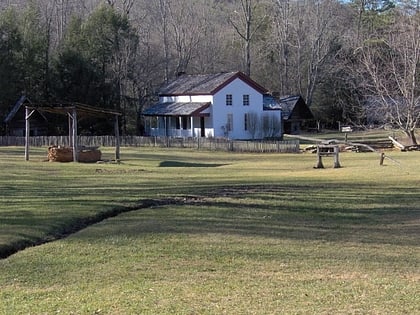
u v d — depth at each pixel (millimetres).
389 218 15062
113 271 9586
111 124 63719
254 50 79625
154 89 69750
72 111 35969
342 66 67938
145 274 9367
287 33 77625
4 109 59562
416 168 28203
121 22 64062
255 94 60438
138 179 25078
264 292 8227
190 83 62250
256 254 10797
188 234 12711
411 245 11773
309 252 11000
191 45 74375
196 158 40594
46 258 10570
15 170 28391
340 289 8359
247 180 24297
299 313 7211
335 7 81688
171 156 42125
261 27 79188
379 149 44719
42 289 8539
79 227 14039
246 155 44250
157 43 77250
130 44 65000
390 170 27438
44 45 61688
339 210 16234
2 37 59438
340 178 24594
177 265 9969
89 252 11008
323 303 7645
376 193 19531
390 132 60562
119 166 32219
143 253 10859
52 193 19516
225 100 58906
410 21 53312
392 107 50531
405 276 9180
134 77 66625
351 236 12711
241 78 59594
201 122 59562
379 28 75312
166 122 62719
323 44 74750
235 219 14672
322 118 75812
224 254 10789
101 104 62719
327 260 10359
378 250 11250
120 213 15922
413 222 14500
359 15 80062
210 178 25500
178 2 79250
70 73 61562
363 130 67438
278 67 79125
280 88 78500
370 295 8016
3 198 18047
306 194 19312
